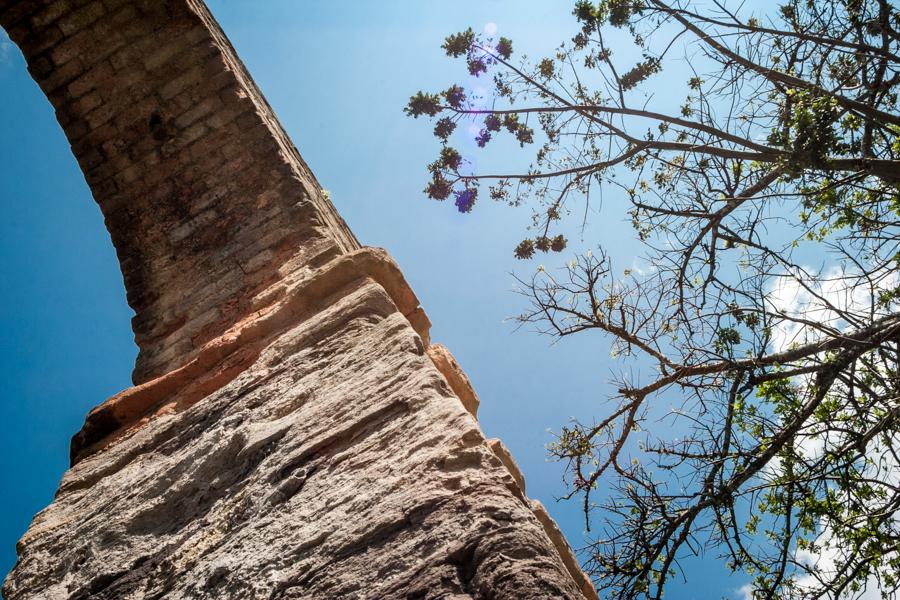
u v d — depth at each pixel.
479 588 3.42
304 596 3.74
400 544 3.80
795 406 6.89
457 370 7.02
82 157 8.24
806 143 6.57
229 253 7.45
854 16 7.10
